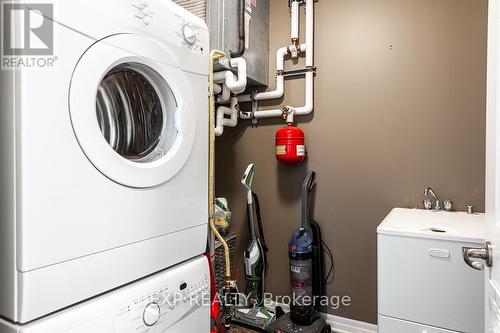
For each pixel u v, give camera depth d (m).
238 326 1.82
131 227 0.89
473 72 1.57
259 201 2.14
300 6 1.98
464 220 1.36
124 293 0.85
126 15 0.87
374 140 1.80
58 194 0.70
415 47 1.69
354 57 1.84
